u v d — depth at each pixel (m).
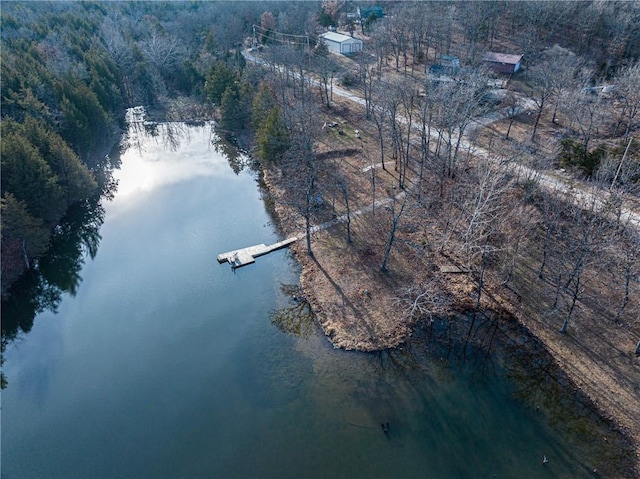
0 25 98.69
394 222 40.59
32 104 59.97
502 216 43.31
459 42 95.19
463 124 48.19
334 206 53.78
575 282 35.34
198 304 41.69
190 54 100.69
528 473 27.14
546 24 91.75
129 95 93.69
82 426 31.42
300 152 57.59
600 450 27.97
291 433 30.16
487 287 40.69
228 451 29.39
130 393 33.56
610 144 54.75
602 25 82.75
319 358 35.31
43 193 48.72
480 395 31.94
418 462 28.02
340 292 41.44
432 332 37.00
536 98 72.69
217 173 67.44
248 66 90.81
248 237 51.09
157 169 68.88
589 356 33.53
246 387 33.41
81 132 62.69
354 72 89.62
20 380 35.00
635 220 40.09
